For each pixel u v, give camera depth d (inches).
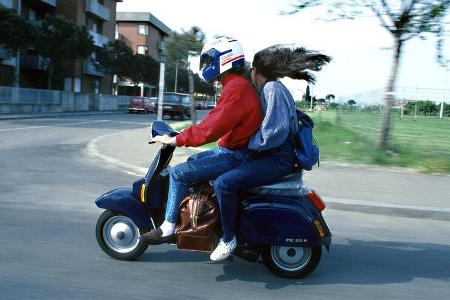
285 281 170.1
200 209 162.2
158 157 170.2
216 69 160.2
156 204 173.9
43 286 155.6
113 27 2426.2
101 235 183.3
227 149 163.3
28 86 1720.0
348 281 173.3
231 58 159.0
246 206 164.4
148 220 176.4
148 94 3036.4
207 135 155.7
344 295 160.1
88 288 155.8
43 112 1448.1
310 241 164.1
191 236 164.1
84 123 1046.4
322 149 519.5
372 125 772.0
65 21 1512.1
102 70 1947.6
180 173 162.7
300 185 167.3
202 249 165.3
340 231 243.6
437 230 254.4
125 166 419.2
